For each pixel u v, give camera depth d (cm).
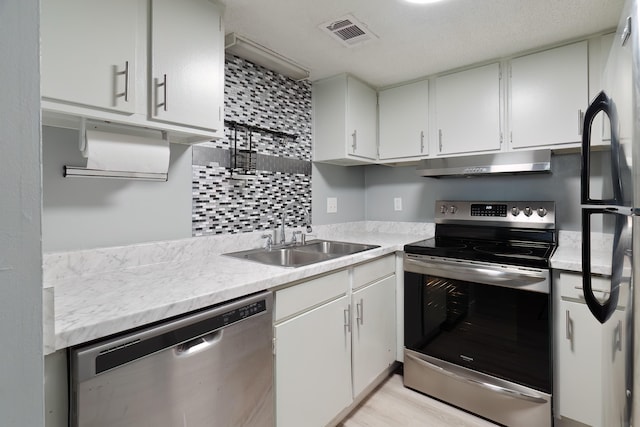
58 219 129
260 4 150
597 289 147
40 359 36
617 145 90
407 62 212
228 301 118
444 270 192
